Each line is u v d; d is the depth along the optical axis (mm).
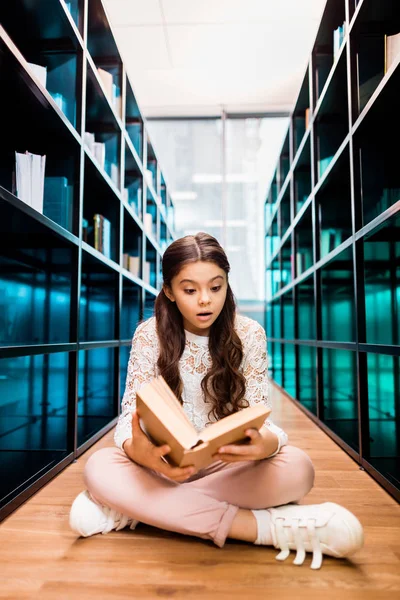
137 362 1047
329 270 2471
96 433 1906
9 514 1082
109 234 2291
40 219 1311
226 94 4344
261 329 1085
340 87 1997
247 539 897
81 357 2484
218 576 793
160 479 922
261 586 761
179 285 879
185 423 751
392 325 1922
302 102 3010
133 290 2953
